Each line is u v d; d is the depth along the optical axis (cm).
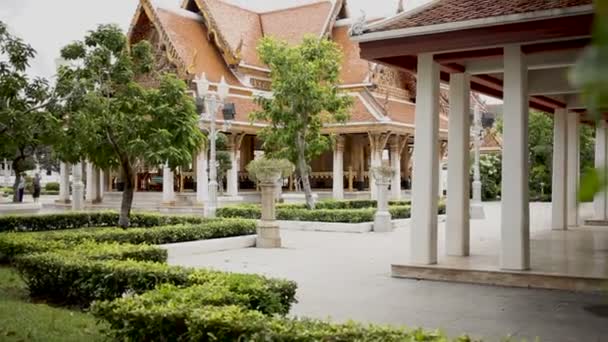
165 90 1577
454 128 1267
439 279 1091
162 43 3177
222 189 3225
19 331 690
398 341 473
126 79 1547
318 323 534
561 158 1980
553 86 1487
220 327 535
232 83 3309
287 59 2256
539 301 908
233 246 1600
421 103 1129
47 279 884
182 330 573
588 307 865
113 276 805
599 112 90
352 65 3416
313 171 3634
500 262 1084
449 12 1078
